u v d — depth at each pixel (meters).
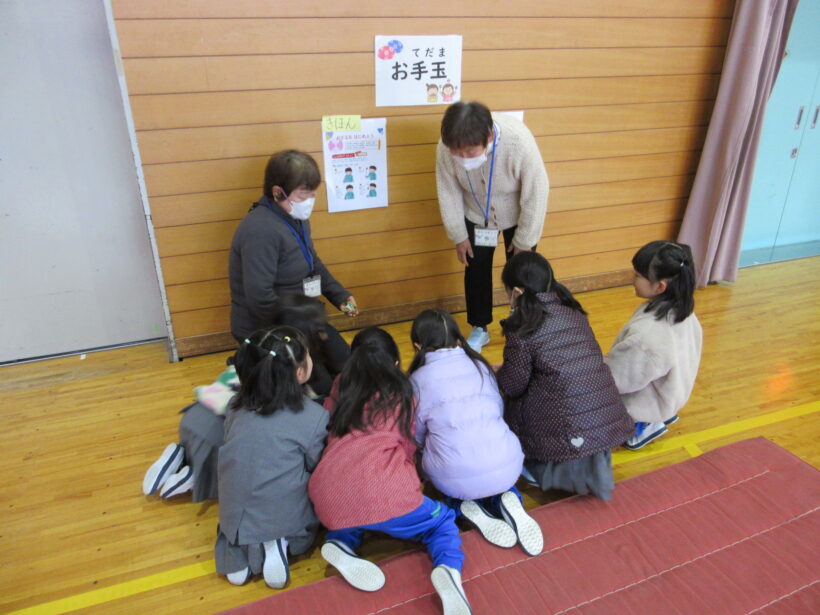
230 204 2.41
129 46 2.06
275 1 2.16
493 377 1.66
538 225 2.30
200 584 1.51
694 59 2.89
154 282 2.68
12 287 2.46
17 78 2.16
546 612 1.36
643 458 1.95
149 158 2.23
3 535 1.65
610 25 2.65
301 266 2.04
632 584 1.43
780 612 1.36
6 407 2.25
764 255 3.83
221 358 2.62
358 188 2.57
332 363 2.00
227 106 2.25
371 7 2.28
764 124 3.39
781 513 1.65
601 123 2.86
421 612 1.37
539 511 1.66
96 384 2.42
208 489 1.73
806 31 3.21
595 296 3.22
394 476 1.41
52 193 2.36
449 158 2.27
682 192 3.22
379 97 2.44
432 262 2.86
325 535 1.66
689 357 1.82
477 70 2.54
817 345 2.68
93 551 1.60
